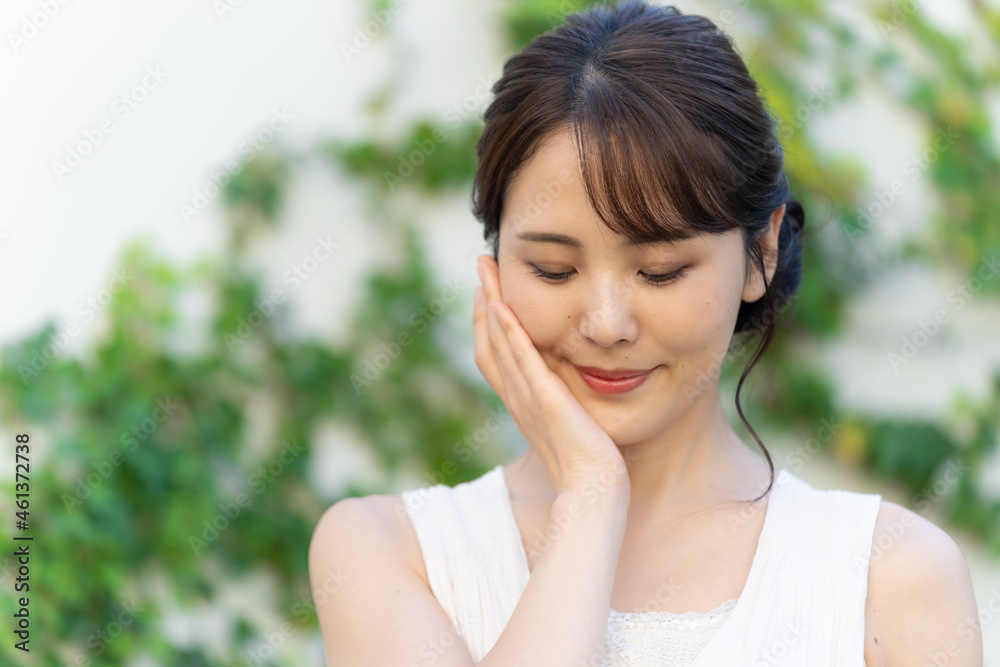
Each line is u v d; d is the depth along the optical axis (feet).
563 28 4.17
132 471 9.16
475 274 10.01
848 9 10.02
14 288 9.25
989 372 9.87
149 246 9.48
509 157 4.04
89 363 9.27
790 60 9.75
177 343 9.51
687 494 4.53
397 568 4.42
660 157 3.75
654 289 3.97
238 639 9.39
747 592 4.17
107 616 8.98
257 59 9.81
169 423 9.38
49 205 9.37
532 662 3.68
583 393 4.33
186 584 9.24
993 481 9.79
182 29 9.69
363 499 4.75
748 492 4.54
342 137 9.90
